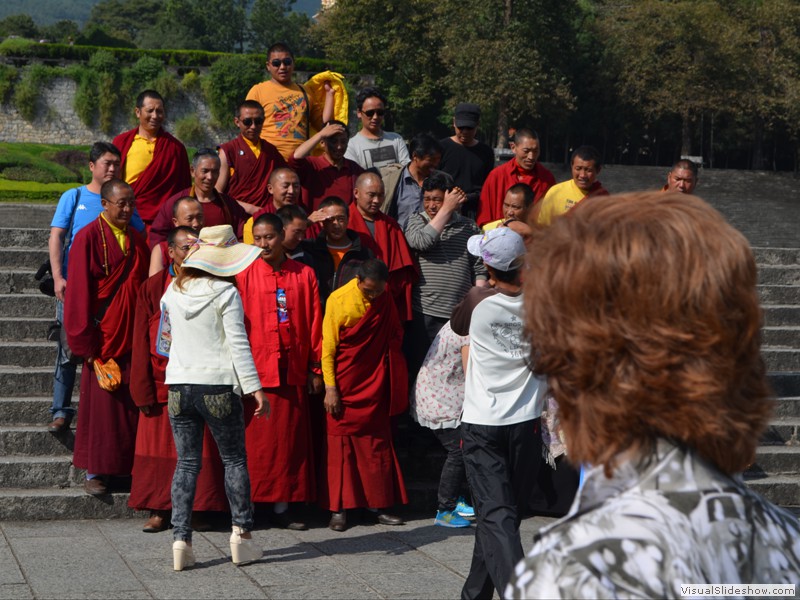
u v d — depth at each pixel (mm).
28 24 125188
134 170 8367
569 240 1339
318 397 6828
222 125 57406
